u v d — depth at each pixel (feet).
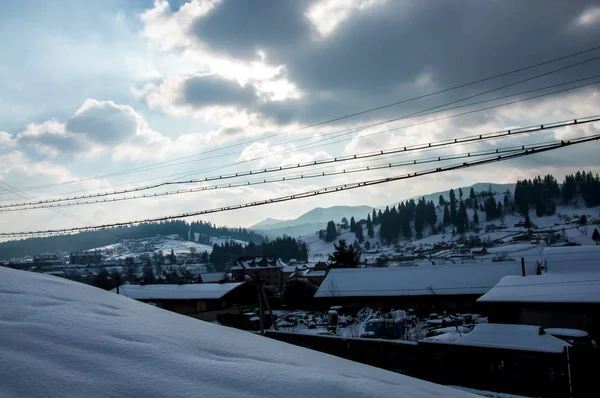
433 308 133.80
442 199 636.48
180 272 244.63
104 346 11.43
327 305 151.84
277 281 276.21
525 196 520.83
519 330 57.67
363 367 18.31
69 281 19.97
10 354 9.85
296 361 14.32
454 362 57.62
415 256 335.06
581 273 100.48
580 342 72.18
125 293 140.36
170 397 9.48
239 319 126.52
